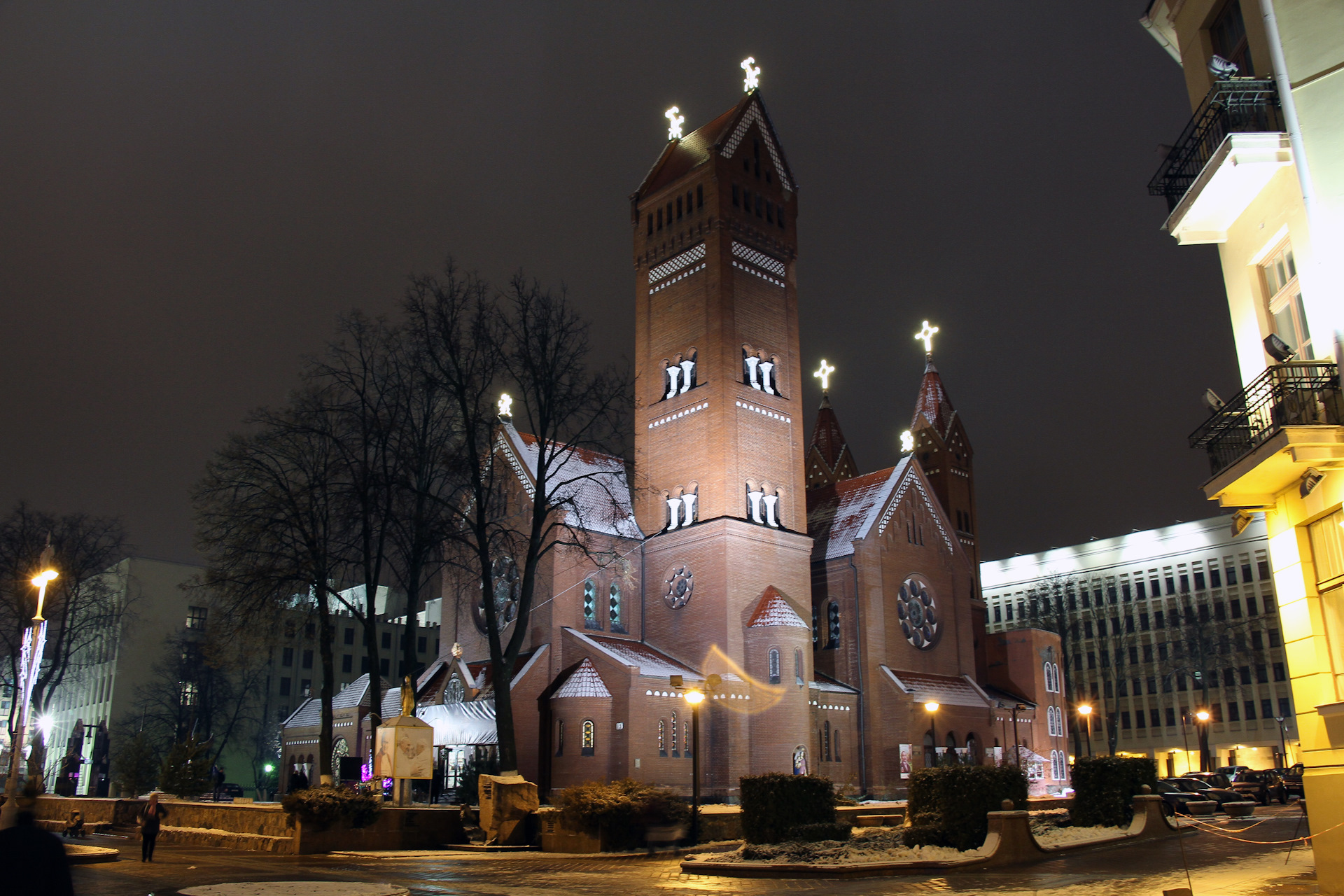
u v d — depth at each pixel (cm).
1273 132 1895
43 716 7644
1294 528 1938
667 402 7031
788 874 2602
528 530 6588
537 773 5900
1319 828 1747
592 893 2258
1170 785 4775
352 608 5041
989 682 8325
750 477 6731
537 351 5106
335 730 7150
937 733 6875
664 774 5822
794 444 7081
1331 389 1781
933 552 7669
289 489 4981
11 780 4125
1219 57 1944
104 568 8450
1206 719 9262
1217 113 2014
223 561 4931
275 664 11606
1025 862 2661
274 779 10788
